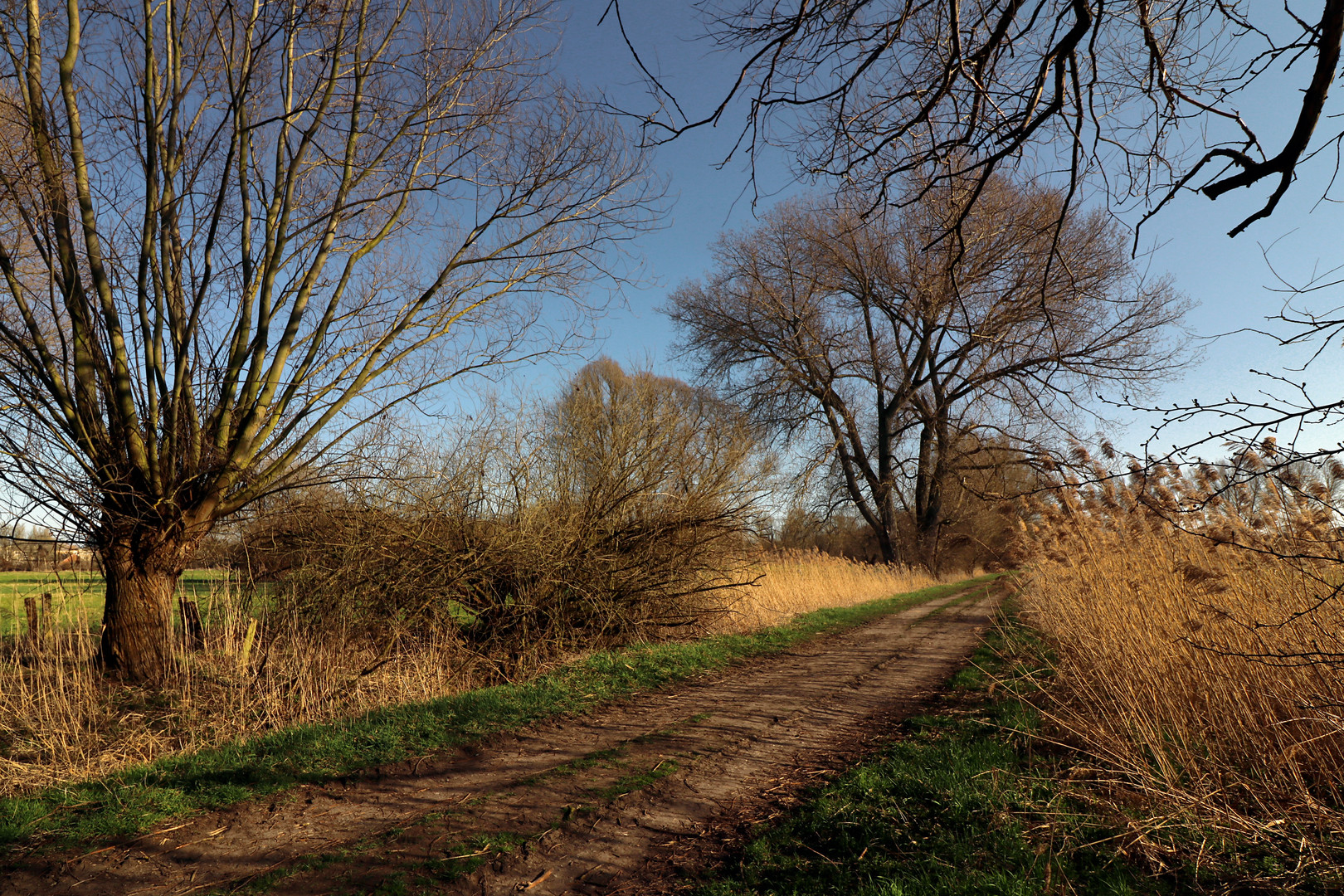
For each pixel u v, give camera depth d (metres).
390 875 3.70
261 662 8.18
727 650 10.59
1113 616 6.06
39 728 6.07
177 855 3.94
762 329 30.06
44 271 8.48
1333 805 3.86
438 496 10.62
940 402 26.44
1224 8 2.97
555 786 4.91
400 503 10.28
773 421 30.12
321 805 4.62
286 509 9.74
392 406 9.73
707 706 7.21
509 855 3.90
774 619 14.16
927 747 5.23
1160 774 4.18
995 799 4.12
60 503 7.38
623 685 8.20
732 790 4.80
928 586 28.62
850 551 41.62
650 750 5.70
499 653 10.39
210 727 6.64
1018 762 4.80
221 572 9.84
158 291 8.20
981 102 3.32
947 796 4.23
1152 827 3.58
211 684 7.53
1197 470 4.82
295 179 8.81
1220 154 2.57
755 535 13.23
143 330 8.01
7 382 7.21
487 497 10.91
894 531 31.53
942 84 2.99
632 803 4.59
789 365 29.69
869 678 8.45
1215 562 5.37
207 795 4.75
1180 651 5.15
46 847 4.05
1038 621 10.12
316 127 8.37
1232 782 4.05
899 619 15.00
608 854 3.92
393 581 10.02
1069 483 4.80
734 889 3.48
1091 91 3.03
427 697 8.03
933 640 11.38
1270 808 3.79
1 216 7.64
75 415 7.76
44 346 7.69
